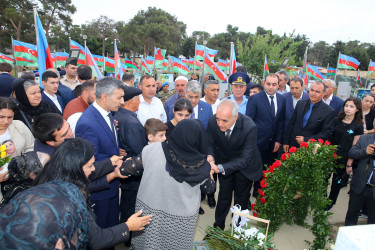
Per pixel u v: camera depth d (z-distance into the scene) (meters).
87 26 48.03
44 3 37.19
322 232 2.70
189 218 1.75
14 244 0.87
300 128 3.81
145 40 47.94
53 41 44.47
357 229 0.91
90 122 2.24
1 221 0.89
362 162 2.77
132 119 2.66
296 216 3.36
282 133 4.10
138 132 2.60
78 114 2.75
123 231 1.53
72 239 0.99
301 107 3.80
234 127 2.70
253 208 3.09
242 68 5.67
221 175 2.93
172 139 1.65
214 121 2.82
